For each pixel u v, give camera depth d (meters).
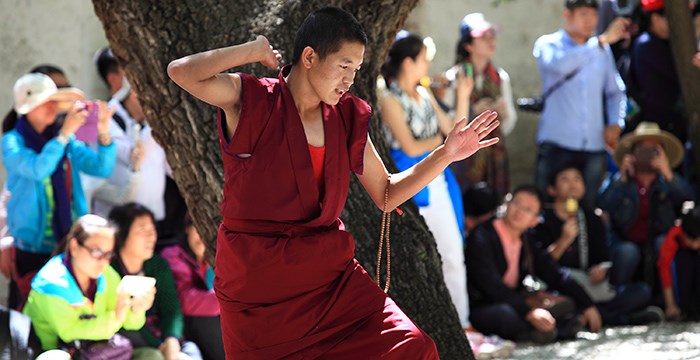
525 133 18.22
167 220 12.30
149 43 7.90
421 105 12.27
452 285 12.42
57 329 9.74
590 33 15.85
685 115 16.20
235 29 7.90
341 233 6.39
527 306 13.23
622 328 14.03
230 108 6.19
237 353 6.47
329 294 6.39
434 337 8.15
